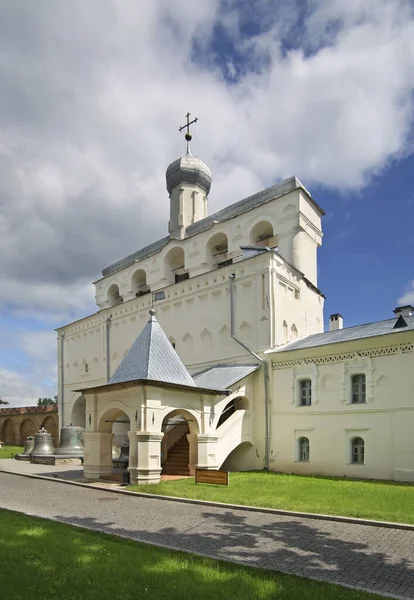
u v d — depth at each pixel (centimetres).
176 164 3731
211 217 3428
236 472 2353
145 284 3912
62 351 4269
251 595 673
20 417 5300
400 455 2019
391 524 1142
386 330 2258
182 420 2600
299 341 2658
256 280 2698
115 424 3581
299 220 2898
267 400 2531
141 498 1592
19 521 1145
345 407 2241
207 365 2873
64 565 787
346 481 1962
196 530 1119
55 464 2880
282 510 1310
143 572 756
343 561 882
